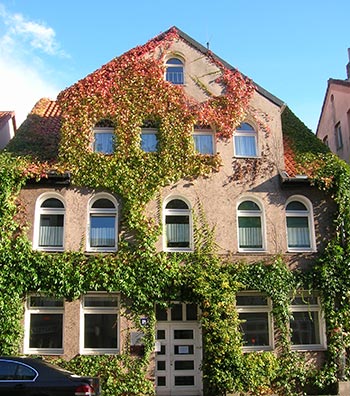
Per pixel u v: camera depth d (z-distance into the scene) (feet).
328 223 63.72
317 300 62.13
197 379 59.31
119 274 58.65
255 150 66.69
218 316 57.06
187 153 63.72
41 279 57.88
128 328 58.18
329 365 59.26
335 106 88.38
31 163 62.28
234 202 63.36
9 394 40.81
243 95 67.15
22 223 59.82
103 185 61.77
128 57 67.15
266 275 60.59
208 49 69.26
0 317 56.49
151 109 65.10
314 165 66.18
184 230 62.59
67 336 57.62
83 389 40.83
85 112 64.28
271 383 57.72
